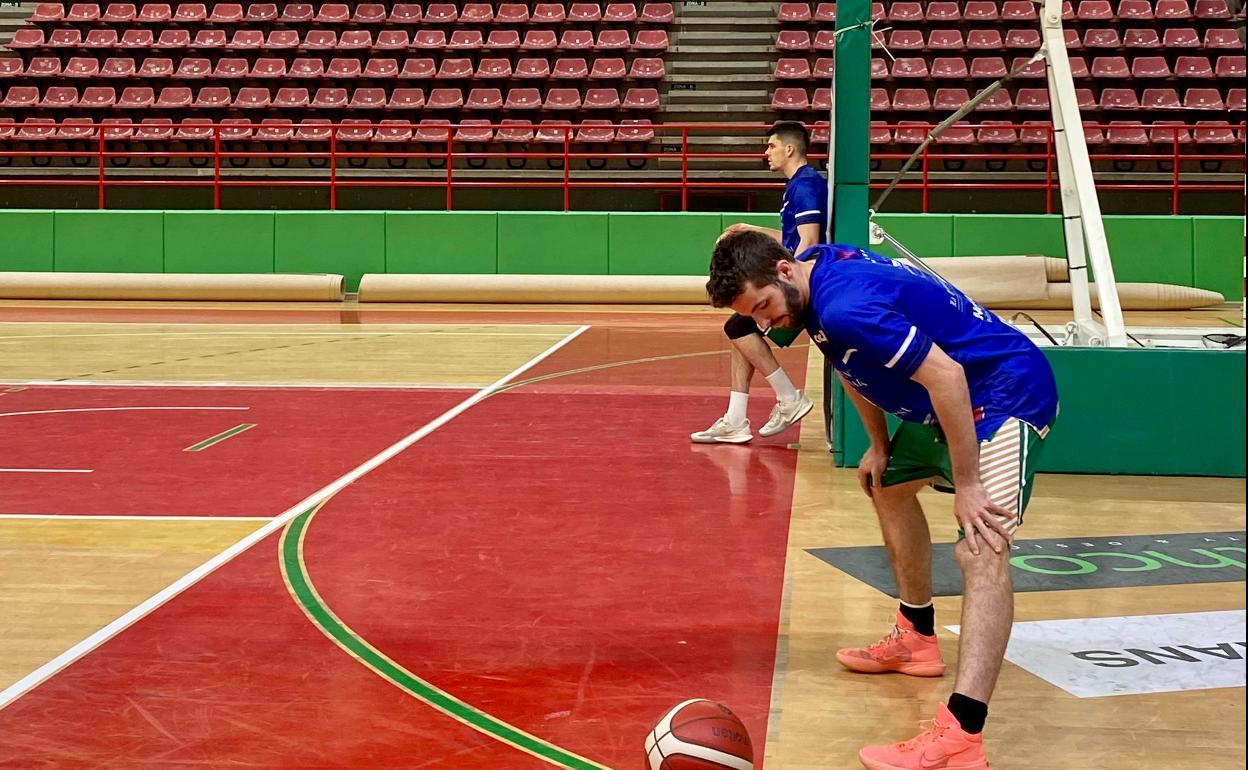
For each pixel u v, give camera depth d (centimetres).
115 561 488
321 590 451
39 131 1947
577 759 308
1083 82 1942
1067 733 327
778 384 721
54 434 748
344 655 385
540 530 535
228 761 307
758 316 313
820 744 322
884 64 1970
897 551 368
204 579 464
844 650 378
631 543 515
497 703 346
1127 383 645
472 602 438
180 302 1680
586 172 1909
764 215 1664
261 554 497
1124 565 482
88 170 1967
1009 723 333
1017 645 394
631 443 727
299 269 1723
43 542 514
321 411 829
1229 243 1598
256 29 2123
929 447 346
